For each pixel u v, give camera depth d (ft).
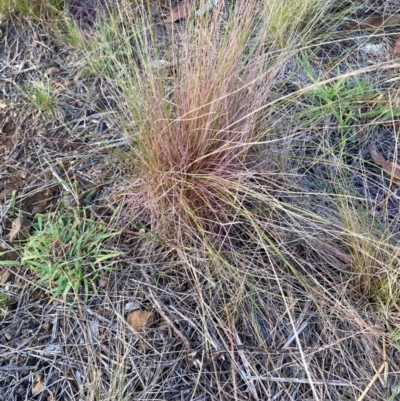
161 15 2.72
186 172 1.95
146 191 2.02
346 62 2.55
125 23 2.59
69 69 2.68
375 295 1.84
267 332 1.81
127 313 1.87
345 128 2.31
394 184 2.15
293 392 1.69
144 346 1.79
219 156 1.99
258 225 1.97
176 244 1.96
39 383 1.75
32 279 1.98
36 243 2.00
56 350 1.82
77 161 2.32
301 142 2.25
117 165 2.25
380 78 2.48
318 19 2.56
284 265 1.93
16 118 2.53
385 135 2.31
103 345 1.81
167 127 1.91
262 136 2.00
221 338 1.77
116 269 1.97
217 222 1.90
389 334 1.74
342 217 1.94
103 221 2.10
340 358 1.74
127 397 1.69
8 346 1.84
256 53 2.14
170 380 1.73
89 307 1.90
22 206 2.20
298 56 2.52
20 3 2.84
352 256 1.87
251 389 1.69
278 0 2.43
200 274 1.91
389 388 1.68
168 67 2.31
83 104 2.53
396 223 1.97
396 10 2.74
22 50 2.83
